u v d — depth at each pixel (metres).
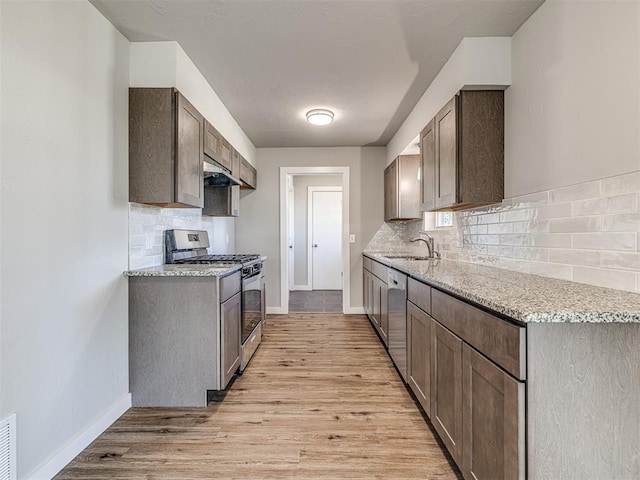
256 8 1.80
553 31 1.70
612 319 0.98
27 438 1.40
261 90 2.80
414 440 1.78
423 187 2.81
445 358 1.58
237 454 1.67
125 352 2.08
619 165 1.35
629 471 1.03
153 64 2.11
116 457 1.64
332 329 3.86
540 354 1.01
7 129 1.31
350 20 1.91
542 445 1.01
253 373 2.65
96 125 1.81
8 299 1.32
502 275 1.85
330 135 4.05
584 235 1.52
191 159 2.29
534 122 1.85
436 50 2.21
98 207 1.83
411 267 2.33
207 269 2.18
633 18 1.29
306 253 6.74
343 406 2.13
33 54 1.42
